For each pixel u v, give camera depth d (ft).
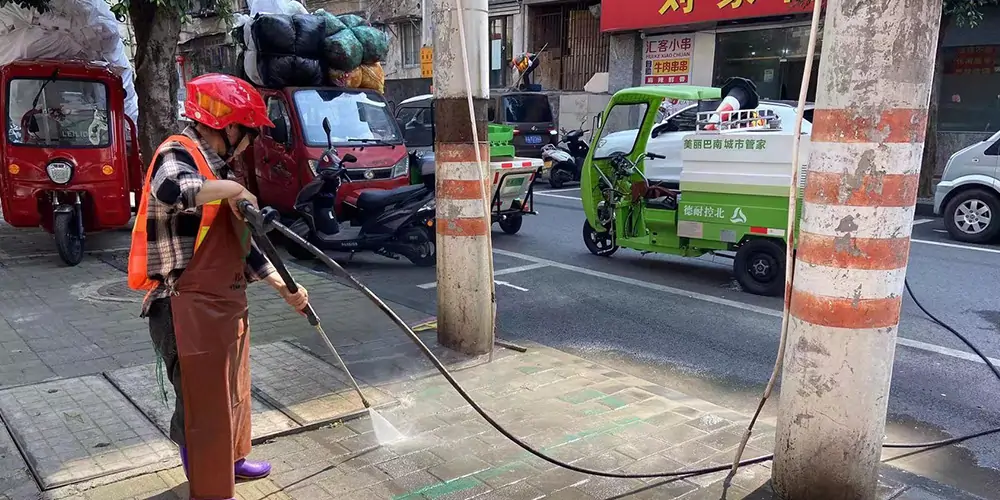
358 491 10.41
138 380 14.10
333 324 18.75
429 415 13.10
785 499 10.06
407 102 45.16
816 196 9.18
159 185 8.28
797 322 9.61
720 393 15.17
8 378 14.35
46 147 24.04
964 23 39.52
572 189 50.06
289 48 29.94
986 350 17.71
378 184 29.14
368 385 14.46
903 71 8.44
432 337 17.71
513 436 11.33
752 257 22.75
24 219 24.23
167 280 8.84
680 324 19.95
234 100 8.66
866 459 9.54
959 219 31.81
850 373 9.25
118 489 10.18
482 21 15.53
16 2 25.54
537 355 16.55
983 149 31.07
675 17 53.31
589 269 26.53
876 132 8.61
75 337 16.97
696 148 22.85
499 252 29.50
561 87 67.05
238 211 8.55
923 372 16.31
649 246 25.70
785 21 48.85
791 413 9.82
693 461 11.41
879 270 8.96
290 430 12.19
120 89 25.34
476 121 15.74
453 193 15.93
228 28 33.19
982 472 11.85
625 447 11.90
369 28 32.71
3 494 10.00
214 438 9.22
